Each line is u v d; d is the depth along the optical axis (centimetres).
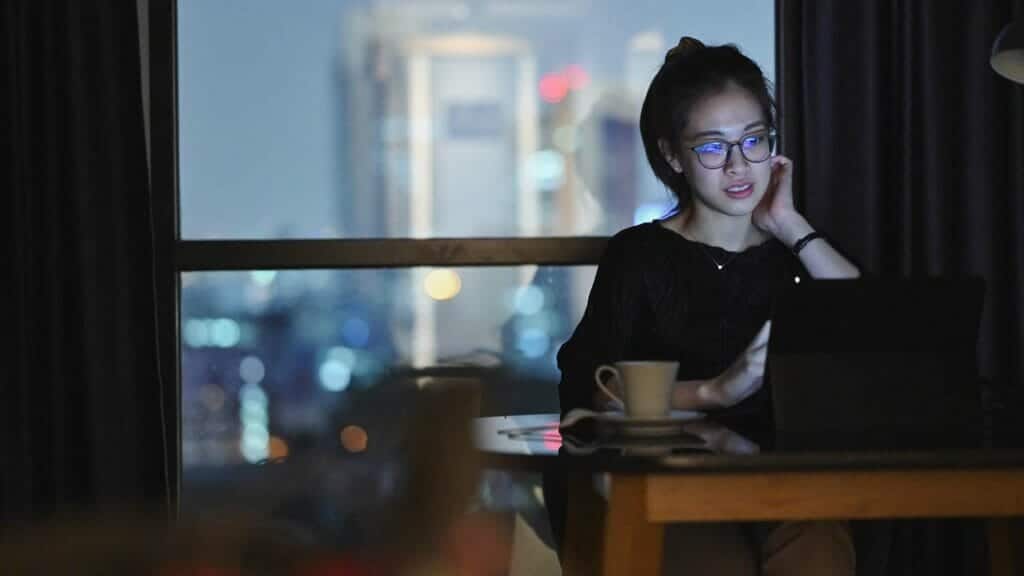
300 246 336
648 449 177
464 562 67
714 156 262
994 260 330
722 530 222
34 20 304
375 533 65
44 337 306
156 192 329
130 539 53
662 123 270
